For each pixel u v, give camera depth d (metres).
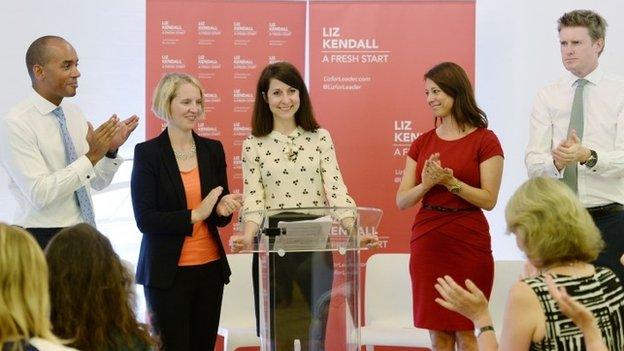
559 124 6.18
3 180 7.61
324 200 5.74
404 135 7.58
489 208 5.73
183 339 5.62
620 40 7.75
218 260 5.74
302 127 5.77
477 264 5.75
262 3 7.59
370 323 7.12
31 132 5.89
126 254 7.74
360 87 7.58
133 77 7.82
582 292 3.52
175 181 5.67
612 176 5.84
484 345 3.65
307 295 4.78
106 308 3.48
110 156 6.17
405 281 7.16
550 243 3.54
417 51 7.57
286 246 4.74
